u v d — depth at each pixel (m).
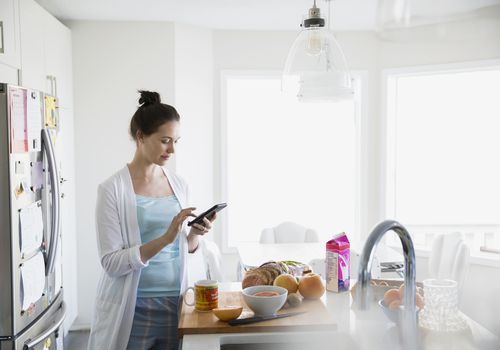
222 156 4.82
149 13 4.18
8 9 2.91
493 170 4.54
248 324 1.59
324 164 5.01
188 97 4.60
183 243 2.02
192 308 1.78
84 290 4.41
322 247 3.69
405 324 1.27
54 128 2.65
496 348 1.25
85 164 4.41
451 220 4.70
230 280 4.88
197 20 4.43
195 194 4.69
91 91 4.40
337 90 2.66
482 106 4.55
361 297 1.18
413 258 1.25
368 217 4.86
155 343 1.95
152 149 1.94
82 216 4.41
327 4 3.89
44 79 3.60
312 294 1.84
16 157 2.10
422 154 4.76
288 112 4.98
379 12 0.85
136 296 1.89
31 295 2.22
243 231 5.02
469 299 3.24
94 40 4.39
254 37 4.79
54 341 2.53
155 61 4.45
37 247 2.33
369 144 4.83
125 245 1.94
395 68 4.67
